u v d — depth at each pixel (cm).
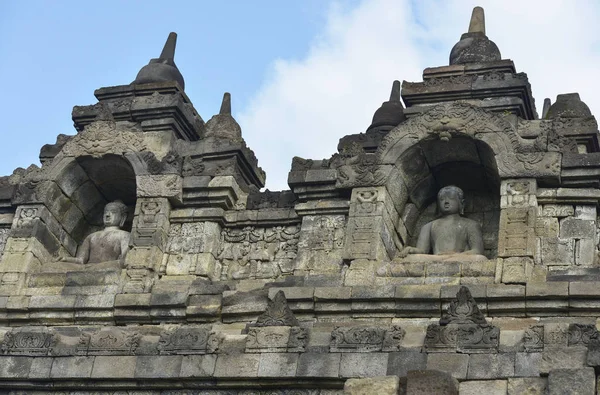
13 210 3189
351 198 2908
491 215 3033
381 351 2505
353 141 3111
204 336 2653
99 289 2941
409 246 2980
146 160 3091
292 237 2989
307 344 2572
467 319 2470
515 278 2677
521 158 2820
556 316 2622
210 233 3002
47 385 2723
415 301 2702
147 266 2952
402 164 2956
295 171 2997
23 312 2955
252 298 2814
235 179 3056
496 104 3070
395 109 3269
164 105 3212
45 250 3123
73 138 3178
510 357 2403
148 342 2705
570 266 2712
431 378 2312
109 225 3164
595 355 2302
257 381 2573
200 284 2908
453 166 3019
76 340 2764
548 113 3148
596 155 2794
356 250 2833
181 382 2631
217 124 3219
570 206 2791
